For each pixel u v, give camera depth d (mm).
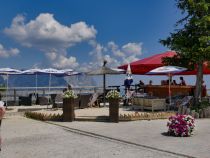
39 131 13883
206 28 18391
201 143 11125
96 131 13562
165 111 19141
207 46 18328
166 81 25156
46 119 16922
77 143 11484
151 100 18875
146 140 11672
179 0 19094
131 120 16359
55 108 21828
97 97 22328
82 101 21156
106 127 14500
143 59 25578
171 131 12508
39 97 25250
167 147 10570
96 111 19141
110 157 9523
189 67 20203
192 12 18781
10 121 16859
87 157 9586
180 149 10297
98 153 10031
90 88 27031
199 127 14258
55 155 9852
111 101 15938
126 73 23234
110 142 11625
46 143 11523
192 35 19000
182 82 24281
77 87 26703
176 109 19703
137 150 10359
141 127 14391
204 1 18375
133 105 20500
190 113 17250
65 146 11031
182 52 18562
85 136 12781
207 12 18625
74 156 9711
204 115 17312
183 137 12148
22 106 24297
